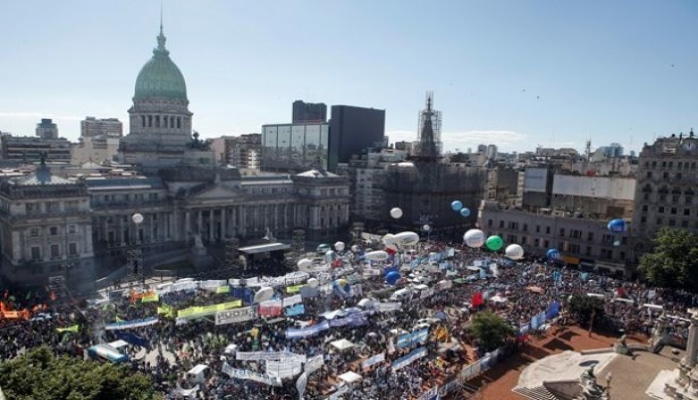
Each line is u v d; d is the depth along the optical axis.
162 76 181.12
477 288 108.81
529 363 79.19
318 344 78.25
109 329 77.00
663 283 109.94
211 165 175.50
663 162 134.12
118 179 148.88
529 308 97.38
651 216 136.88
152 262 135.88
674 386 62.25
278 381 62.16
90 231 126.44
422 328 81.12
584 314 94.94
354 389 64.56
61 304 96.06
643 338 89.69
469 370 73.38
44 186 118.31
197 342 77.12
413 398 64.44
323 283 105.00
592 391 52.94
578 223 149.25
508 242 162.38
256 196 173.00
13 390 43.44
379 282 109.69
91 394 42.66
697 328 61.22
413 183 194.00
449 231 197.75
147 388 48.41
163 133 182.75
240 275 124.81
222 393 61.50
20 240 115.06
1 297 101.12
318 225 186.12
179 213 156.75
